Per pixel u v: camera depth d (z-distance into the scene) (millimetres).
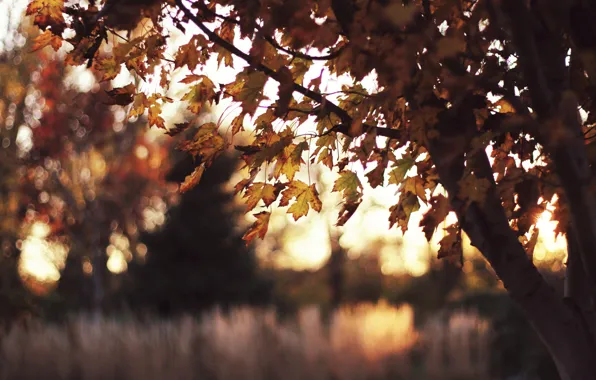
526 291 2145
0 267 11516
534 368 9195
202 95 2436
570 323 2145
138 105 2494
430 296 25609
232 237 24797
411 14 1689
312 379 10609
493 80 2143
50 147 23547
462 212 2086
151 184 25391
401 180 2455
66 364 10367
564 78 2049
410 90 2008
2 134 23438
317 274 36875
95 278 24219
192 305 24094
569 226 2297
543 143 1955
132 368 10391
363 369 10750
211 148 2492
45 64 23109
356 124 2215
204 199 24516
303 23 1924
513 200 2373
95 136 24047
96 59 2428
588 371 2121
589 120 2246
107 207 25625
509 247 2135
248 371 10555
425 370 10828
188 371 10500
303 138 2477
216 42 2248
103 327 11938
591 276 2004
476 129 2041
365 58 1966
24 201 24109
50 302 20078
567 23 1901
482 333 10734
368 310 14883
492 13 1866
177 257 24406
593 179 1838
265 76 2061
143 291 24078
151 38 2363
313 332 12031
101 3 2268
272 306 23953
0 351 10477
